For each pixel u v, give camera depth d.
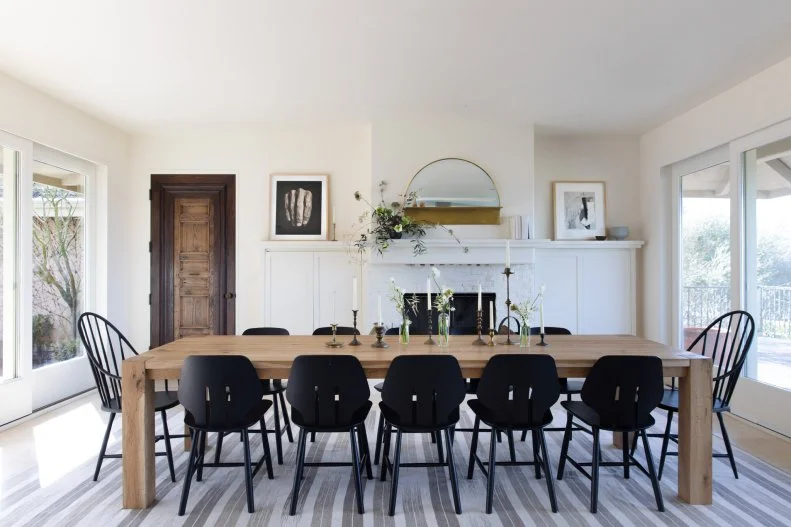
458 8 2.60
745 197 3.61
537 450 2.55
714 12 2.63
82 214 4.39
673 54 3.14
